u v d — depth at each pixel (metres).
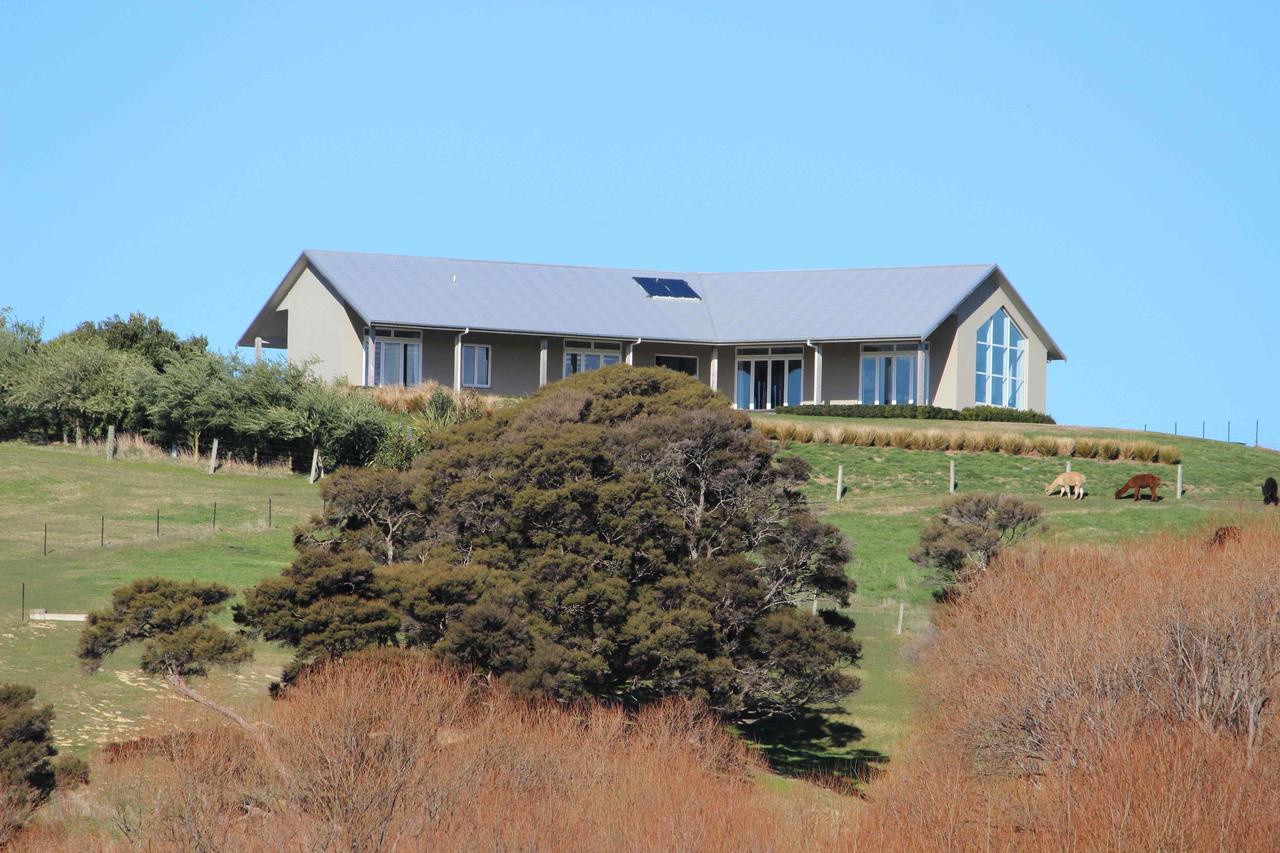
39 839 45.72
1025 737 59.81
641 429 77.12
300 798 50.62
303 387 112.75
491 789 53.22
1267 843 50.53
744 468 75.19
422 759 52.81
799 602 76.56
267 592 60.69
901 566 88.19
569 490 70.81
